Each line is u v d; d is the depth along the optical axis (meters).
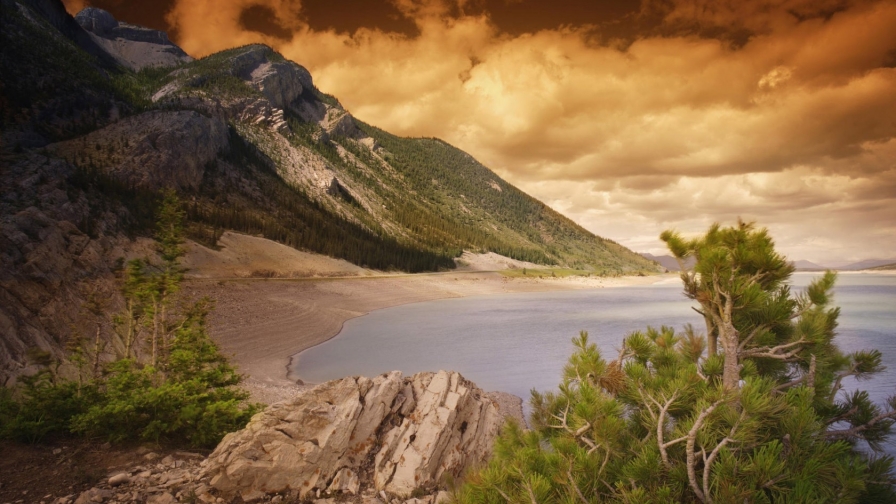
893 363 36.09
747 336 6.31
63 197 64.56
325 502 8.34
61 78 176.25
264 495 8.27
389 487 8.91
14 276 29.91
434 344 48.66
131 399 10.27
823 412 6.05
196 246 91.25
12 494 7.50
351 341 50.75
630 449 5.76
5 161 67.12
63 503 7.35
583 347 6.94
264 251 109.88
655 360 7.25
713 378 6.44
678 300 116.25
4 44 170.50
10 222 37.38
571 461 5.50
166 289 19.64
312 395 9.91
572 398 6.76
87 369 19.50
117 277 26.84
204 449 10.37
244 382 26.77
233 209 135.75
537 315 80.75
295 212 162.12
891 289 152.62
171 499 7.72
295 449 8.86
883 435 5.78
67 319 29.06
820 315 5.98
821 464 4.48
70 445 9.65
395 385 10.91
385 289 110.88
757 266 5.75
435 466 9.73
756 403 4.61
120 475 8.26
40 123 148.62
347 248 141.62
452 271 172.12
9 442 9.47
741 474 4.60
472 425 11.12
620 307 97.00
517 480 5.96
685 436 4.98
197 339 14.52
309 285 90.88
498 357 41.69
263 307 61.81
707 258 5.85
